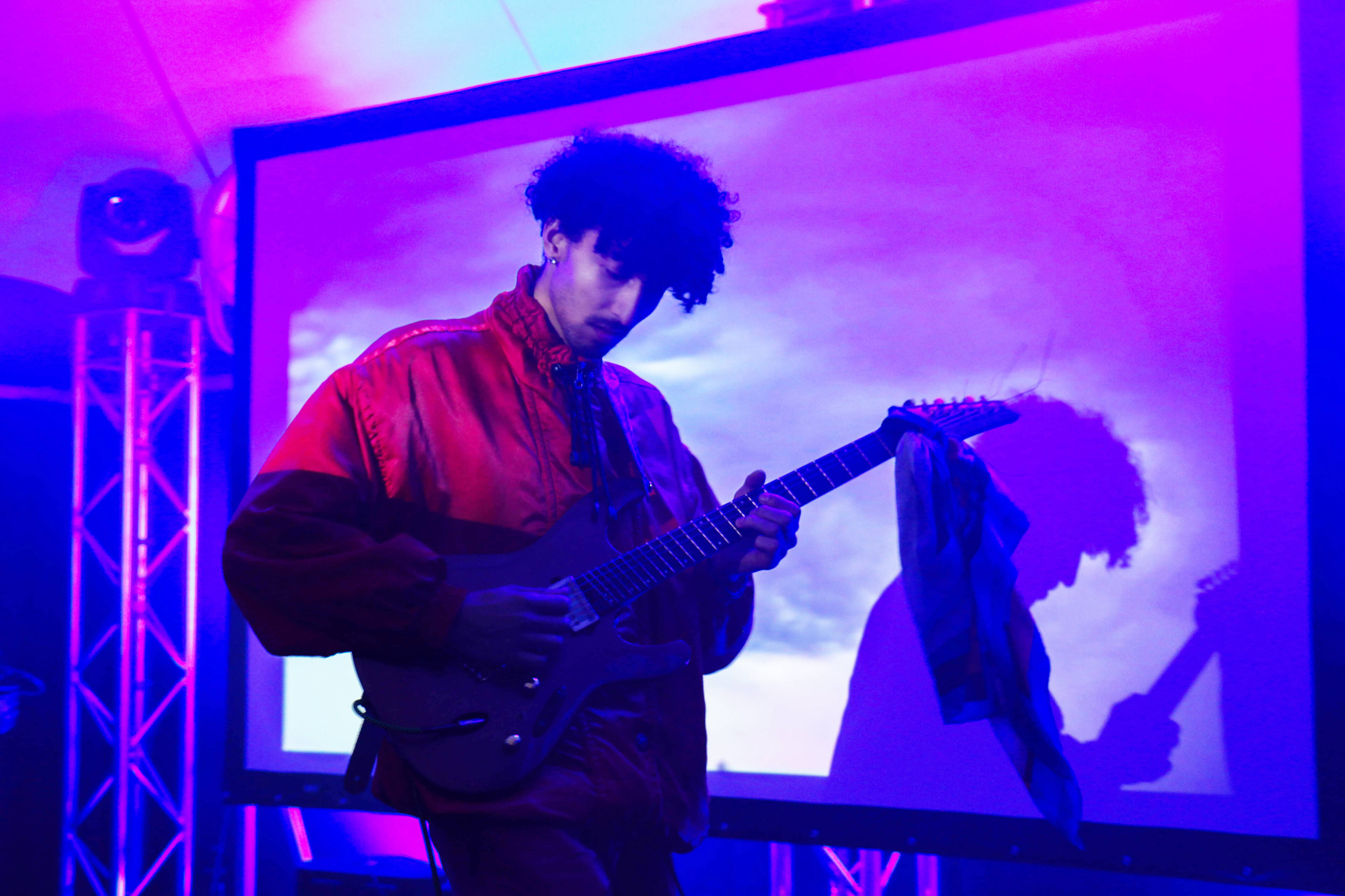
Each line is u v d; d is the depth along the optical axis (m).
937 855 2.33
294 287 3.01
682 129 2.69
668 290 2.57
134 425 3.20
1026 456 2.33
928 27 2.49
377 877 2.80
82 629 3.51
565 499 1.63
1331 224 2.13
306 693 2.88
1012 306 2.38
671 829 1.58
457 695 1.48
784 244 2.58
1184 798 2.15
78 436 3.23
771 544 1.72
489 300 2.83
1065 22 2.38
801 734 2.47
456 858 1.48
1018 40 2.41
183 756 3.11
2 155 3.65
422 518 1.59
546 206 1.76
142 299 3.22
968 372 2.40
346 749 2.82
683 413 2.63
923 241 2.46
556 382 1.69
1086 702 2.24
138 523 3.21
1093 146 2.34
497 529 1.58
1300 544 2.11
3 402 3.54
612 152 1.74
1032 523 2.31
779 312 2.57
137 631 3.18
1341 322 2.11
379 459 1.59
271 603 1.45
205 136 3.73
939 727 2.36
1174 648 2.19
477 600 1.45
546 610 1.48
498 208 2.85
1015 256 2.39
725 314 2.62
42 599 3.52
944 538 1.88
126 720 3.09
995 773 2.30
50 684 3.49
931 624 1.88
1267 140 2.19
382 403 1.60
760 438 2.56
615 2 3.41
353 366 1.64
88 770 3.46
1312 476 2.10
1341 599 2.06
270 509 1.48
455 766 1.46
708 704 2.56
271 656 2.92
